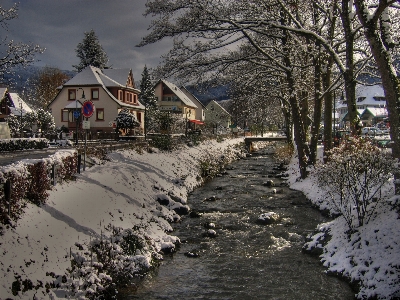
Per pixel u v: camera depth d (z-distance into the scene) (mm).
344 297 7707
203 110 92688
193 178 21938
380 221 9109
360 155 9586
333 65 22250
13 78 22734
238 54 19797
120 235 9781
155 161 20281
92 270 7691
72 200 10148
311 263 9641
